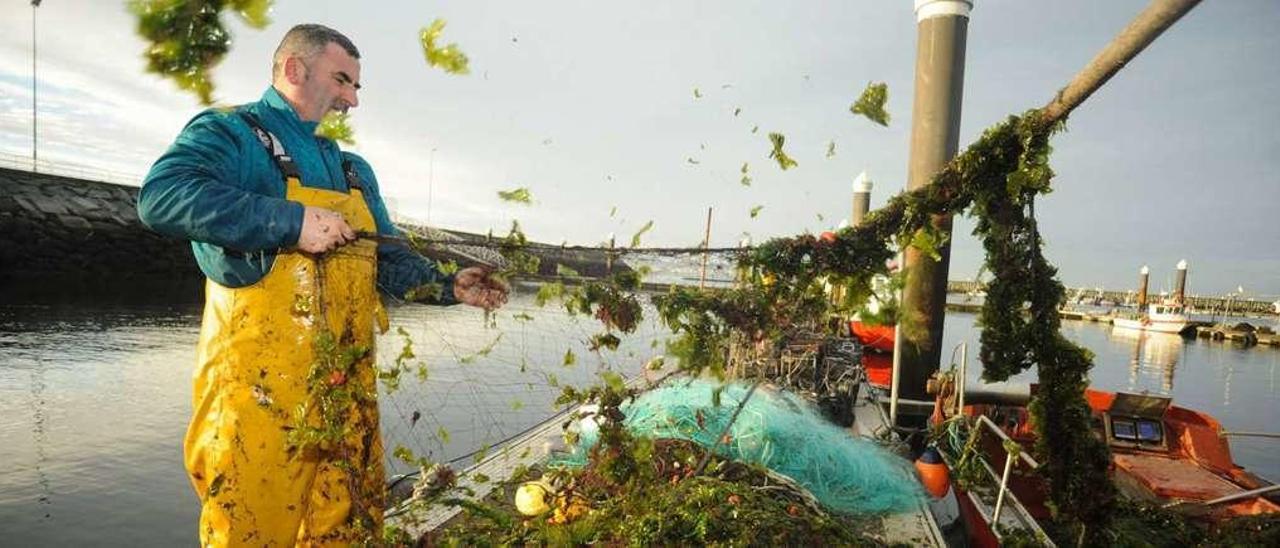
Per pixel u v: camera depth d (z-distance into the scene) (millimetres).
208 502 2072
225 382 2055
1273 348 43531
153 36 1773
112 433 9945
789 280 2297
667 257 2381
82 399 11594
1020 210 2188
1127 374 28797
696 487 2812
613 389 2605
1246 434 6793
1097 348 39875
